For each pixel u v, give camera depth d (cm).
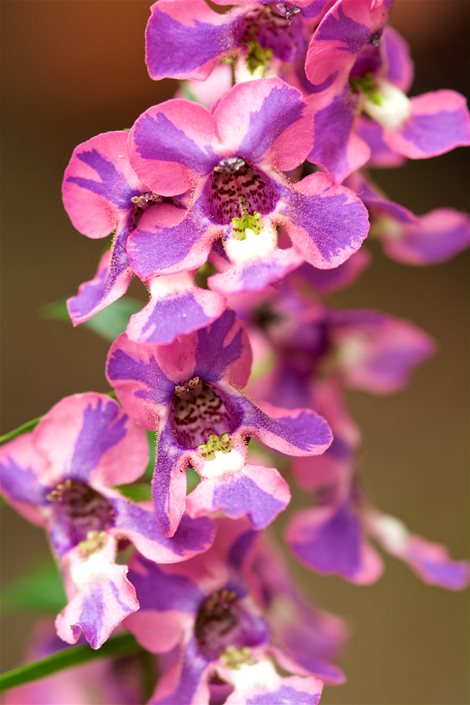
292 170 24
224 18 23
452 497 47
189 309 23
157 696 24
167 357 23
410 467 48
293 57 24
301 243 23
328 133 24
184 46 23
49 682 30
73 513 24
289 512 43
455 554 46
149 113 23
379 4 23
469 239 27
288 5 23
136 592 24
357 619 44
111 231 23
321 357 29
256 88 23
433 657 44
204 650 24
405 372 30
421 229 27
